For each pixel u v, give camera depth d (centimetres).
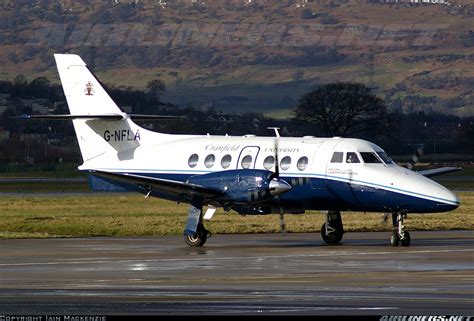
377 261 9988
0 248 11738
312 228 15138
